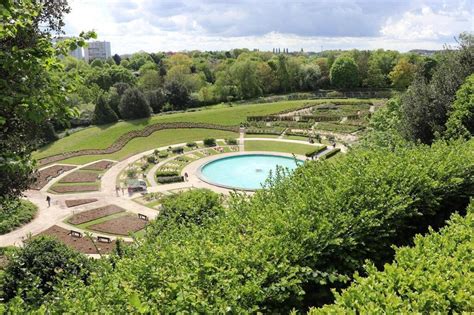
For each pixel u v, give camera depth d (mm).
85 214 40062
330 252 10023
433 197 12961
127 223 37344
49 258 17359
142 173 55125
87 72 107750
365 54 124938
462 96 23250
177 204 22859
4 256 23562
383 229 11289
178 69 122125
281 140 71938
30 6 11352
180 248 9461
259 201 12969
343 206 11109
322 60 128500
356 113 88500
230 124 83938
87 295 7629
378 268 11188
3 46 11492
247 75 110812
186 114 88812
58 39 13570
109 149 67375
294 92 121375
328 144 68250
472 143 17141
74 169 57656
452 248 9148
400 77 110688
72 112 11461
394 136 27281
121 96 86500
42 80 11047
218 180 52906
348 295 7191
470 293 7277
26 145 14047
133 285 7785
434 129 24641
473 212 11750
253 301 7738
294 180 14266
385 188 11992
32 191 48188
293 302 8758
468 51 27266
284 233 9633
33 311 7199
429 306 7016
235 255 8516
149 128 78188
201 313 6797
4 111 10844
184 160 61125
